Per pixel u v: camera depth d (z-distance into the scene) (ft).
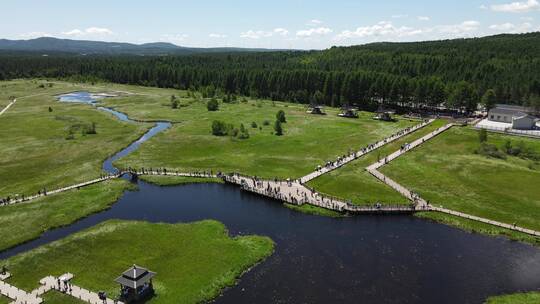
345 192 320.70
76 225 270.67
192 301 189.98
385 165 380.37
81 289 196.44
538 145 437.58
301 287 201.98
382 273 214.48
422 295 196.65
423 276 211.82
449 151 421.59
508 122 546.67
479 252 236.02
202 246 240.12
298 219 281.33
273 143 466.70
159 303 188.24
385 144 451.53
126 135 504.43
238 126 549.13
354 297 194.59
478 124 530.68
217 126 503.61
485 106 640.58
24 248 240.94
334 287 202.18
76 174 362.33
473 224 268.82
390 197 309.63
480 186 328.08
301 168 380.99
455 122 556.51
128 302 185.98
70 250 233.14
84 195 315.17
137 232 255.91
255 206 303.89
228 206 303.48
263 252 233.35
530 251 237.45
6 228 260.42
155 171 372.38
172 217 283.79
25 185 335.06
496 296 195.83
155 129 550.77
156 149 444.55
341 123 568.82
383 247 241.76
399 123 567.18
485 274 214.07
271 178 354.74
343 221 277.85
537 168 371.35
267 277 210.79
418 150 426.10
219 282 204.33
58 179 349.61
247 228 267.59
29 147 444.96
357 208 287.69
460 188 325.42
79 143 464.24
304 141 474.08
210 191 333.83
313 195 313.94
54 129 528.63
